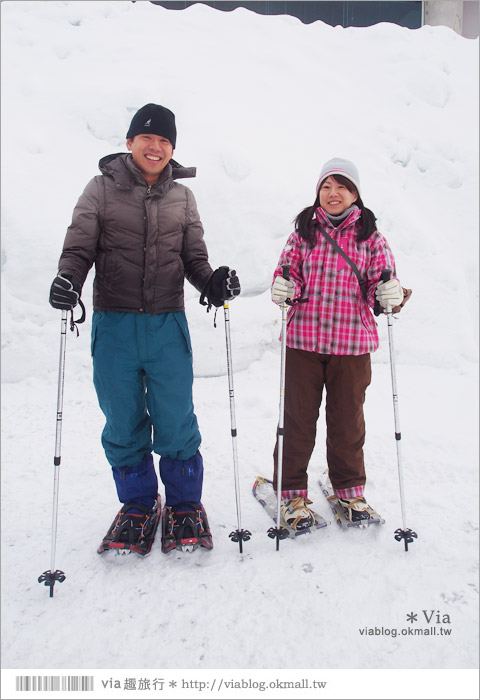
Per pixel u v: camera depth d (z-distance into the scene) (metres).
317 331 2.26
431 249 5.20
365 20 9.54
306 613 1.91
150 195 2.05
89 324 4.46
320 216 2.30
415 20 9.66
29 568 2.17
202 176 5.03
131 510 2.28
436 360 4.66
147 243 2.06
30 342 4.29
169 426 2.22
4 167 4.89
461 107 6.82
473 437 3.35
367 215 2.29
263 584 2.05
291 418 2.36
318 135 5.88
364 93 6.78
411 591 2.02
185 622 1.87
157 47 6.45
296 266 2.36
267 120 5.83
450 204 5.92
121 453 2.24
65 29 6.53
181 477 2.30
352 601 1.97
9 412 3.73
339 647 1.77
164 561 2.19
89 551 2.27
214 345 4.37
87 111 5.54
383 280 2.17
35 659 1.73
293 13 9.26
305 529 2.33
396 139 6.23
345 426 2.32
